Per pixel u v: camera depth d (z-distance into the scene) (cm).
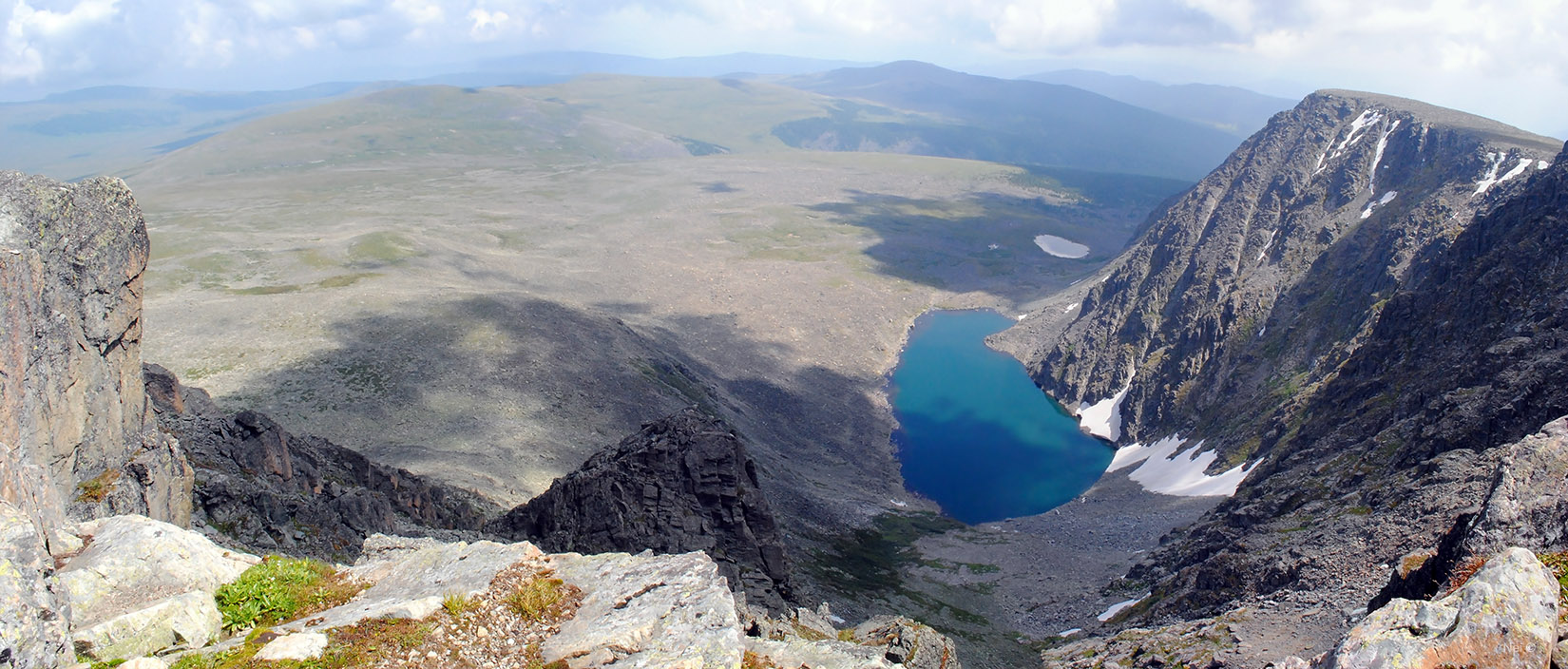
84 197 3403
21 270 2927
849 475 14550
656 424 7112
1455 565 3111
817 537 9481
